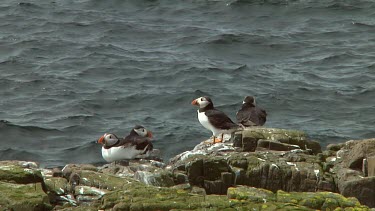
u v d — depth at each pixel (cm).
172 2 4806
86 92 3181
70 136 2692
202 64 3616
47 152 2564
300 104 3075
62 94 3144
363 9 4672
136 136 1842
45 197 1391
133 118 2895
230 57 3816
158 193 1416
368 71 3522
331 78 3431
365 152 1631
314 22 4459
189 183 1591
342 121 2884
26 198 1374
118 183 1516
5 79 3322
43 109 2969
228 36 4084
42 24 4300
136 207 1345
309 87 3275
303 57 3809
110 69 3522
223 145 1827
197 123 2845
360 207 1380
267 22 4472
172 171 1617
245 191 1429
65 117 2873
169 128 2773
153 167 1659
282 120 2891
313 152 1767
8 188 1416
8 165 1611
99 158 2511
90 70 3503
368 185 1544
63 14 4512
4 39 3984
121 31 4206
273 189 1593
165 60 3684
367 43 4050
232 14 4603
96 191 1490
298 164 1622
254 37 4097
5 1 4750
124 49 3872
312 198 1399
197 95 3159
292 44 4012
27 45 3878
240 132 1798
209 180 1599
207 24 4406
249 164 1614
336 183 1583
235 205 1359
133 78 3403
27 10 4556
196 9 4688
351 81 3378
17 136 2675
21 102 3053
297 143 1766
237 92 3219
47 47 3856
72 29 4219
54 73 3434
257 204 1365
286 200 1395
